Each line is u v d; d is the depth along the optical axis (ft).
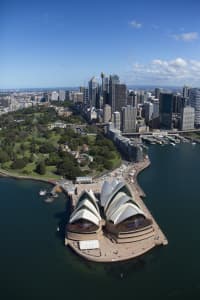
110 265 624.59
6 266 615.98
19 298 530.27
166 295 538.06
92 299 529.45
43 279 580.30
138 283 569.64
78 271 605.31
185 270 602.85
